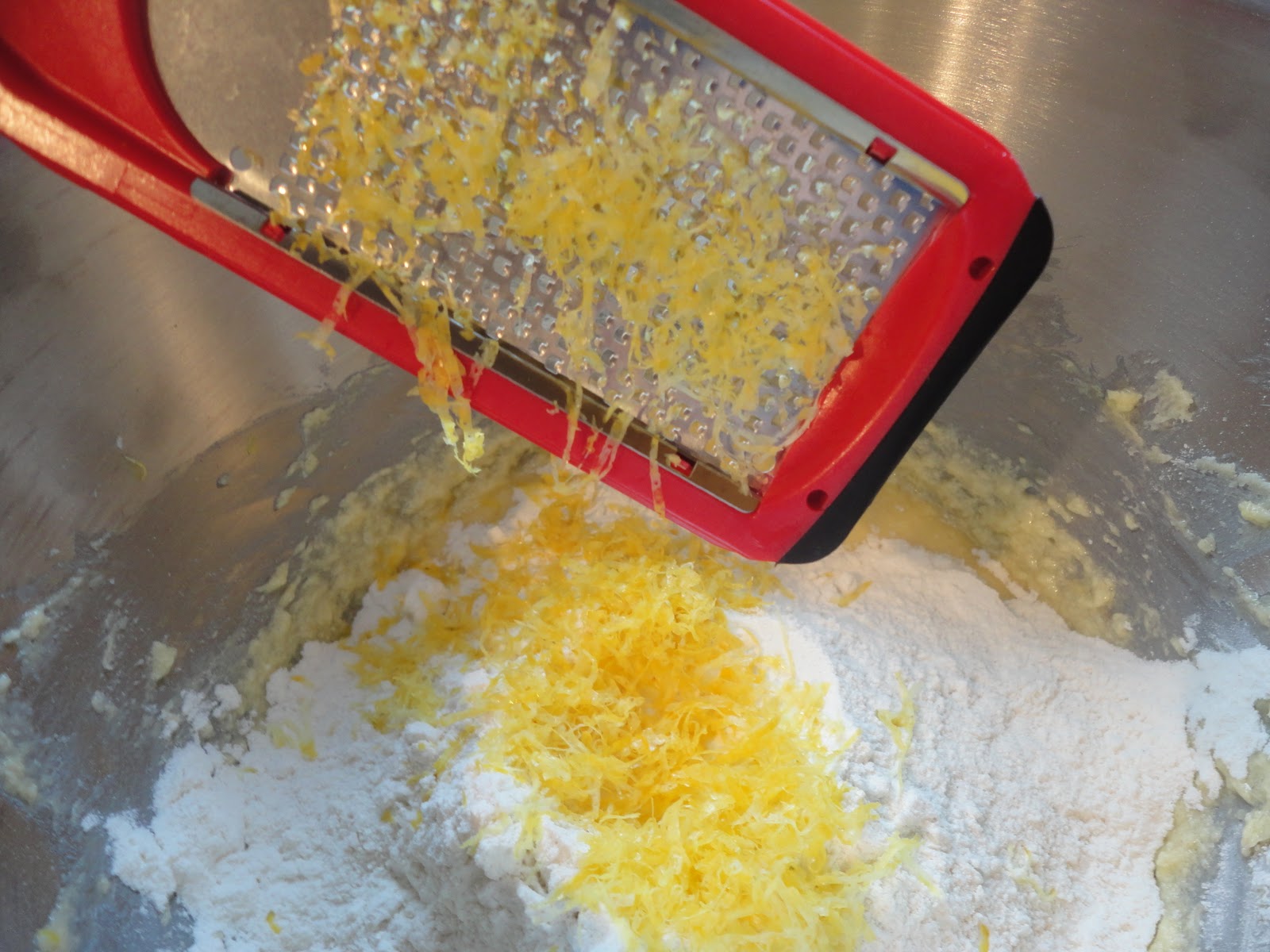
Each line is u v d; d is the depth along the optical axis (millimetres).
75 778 196
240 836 210
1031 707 233
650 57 129
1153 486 235
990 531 265
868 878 188
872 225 139
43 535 192
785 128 132
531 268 146
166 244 193
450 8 128
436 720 218
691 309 146
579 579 240
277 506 233
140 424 203
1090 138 210
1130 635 244
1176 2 191
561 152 135
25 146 139
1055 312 230
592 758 204
